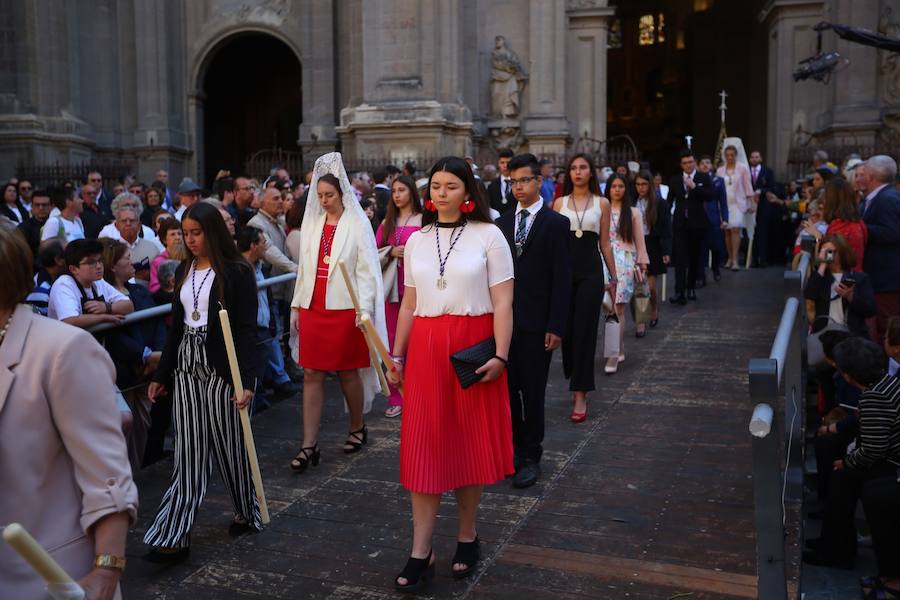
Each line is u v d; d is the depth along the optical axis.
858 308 6.84
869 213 7.25
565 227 5.32
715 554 4.31
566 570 4.16
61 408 2.03
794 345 5.57
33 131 21.84
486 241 3.97
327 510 4.98
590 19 22.19
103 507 2.04
